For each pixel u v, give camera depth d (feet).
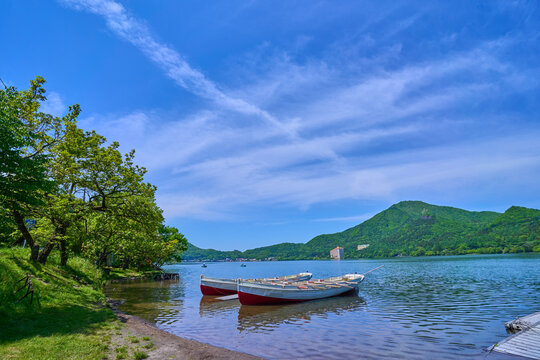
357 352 40.29
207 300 91.35
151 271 229.45
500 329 50.57
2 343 29.78
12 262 59.31
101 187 76.64
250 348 42.78
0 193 43.47
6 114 41.96
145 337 40.45
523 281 124.88
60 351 29.86
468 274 170.19
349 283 102.89
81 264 104.63
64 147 68.08
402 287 118.62
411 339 45.78
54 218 75.82
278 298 82.17
